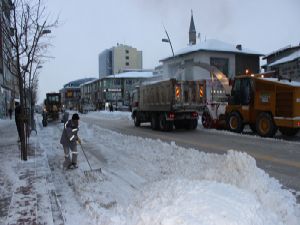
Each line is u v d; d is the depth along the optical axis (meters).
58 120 37.66
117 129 24.66
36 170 9.05
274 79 17.77
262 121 17.86
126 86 94.12
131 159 11.30
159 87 23.22
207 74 50.16
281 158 11.56
